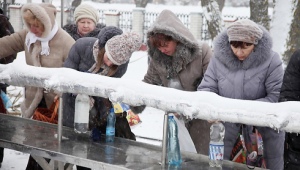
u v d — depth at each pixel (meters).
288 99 5.12
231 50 5.83
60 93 5.79
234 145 5.79
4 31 8.31
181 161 5.20
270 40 5.73
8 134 6.22
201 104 4.67
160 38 6.06
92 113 6.18
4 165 8.55
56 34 7.28
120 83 5.13
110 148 5.70
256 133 5.59
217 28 19.03
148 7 43.78
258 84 5.77
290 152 5.06
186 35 6.07
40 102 7.33
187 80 6.36
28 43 7.31
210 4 19.12
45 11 7.09
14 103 12.18
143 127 12.12
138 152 5.57
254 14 15.23
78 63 6.46
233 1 49.25
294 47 12.27
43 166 5.73
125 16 35.75
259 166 5.54
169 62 6.34
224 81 5.90
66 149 5.59
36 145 5.72
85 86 5.32
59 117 5.86
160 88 4.95
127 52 5.94
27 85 5.84
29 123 6.88
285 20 12.38
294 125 4.28
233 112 4.52
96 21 8.66
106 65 6.16
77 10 8.60
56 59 7.23
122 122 6.44
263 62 5.74
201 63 6.31
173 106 4.79
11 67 5.95
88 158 5.25
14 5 33.31
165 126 5.03
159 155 5.46
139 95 4.96
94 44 6.29
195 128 6.59
